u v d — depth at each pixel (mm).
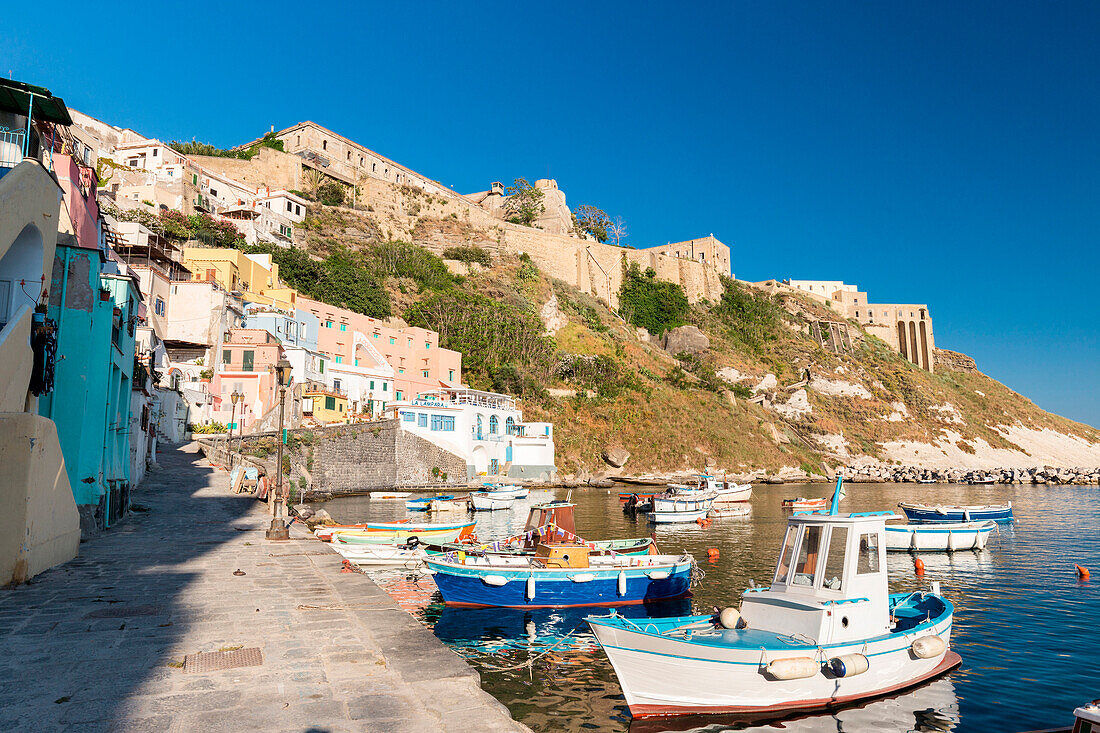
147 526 19891
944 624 13680
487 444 68875
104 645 8070
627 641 11539
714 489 53781
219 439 44469
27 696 6367
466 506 50312
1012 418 156875
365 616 9789
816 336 155500
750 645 11516
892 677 12602
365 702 6391
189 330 51938
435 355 79125
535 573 18953
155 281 49969
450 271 108312
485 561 20219
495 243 120812
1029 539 37969
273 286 70312
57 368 16547
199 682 6863
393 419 58844
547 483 73500
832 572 12383
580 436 82875
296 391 53625
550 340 97688
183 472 35062
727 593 22297
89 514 17359
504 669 14406
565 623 17797
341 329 68688
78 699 6320
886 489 84562
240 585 11930
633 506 50375
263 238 82500
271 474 35531
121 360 20078
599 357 96438
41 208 13492
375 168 120375
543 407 84125
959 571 27781
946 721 11703
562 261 129875
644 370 103688
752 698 11469
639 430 87250
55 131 18672
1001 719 11867
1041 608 20734
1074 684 13672
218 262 59281
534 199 147000
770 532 40125
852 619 12156
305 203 96438
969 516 41031
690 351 126062
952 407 147000
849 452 118000
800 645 11555
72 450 16844
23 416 11469
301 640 8477
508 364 85812
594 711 12156
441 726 5852
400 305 90375
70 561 13812
